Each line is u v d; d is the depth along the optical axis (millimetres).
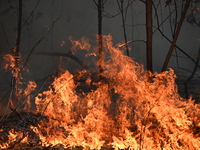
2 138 5938
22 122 6973
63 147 5262
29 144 5465
